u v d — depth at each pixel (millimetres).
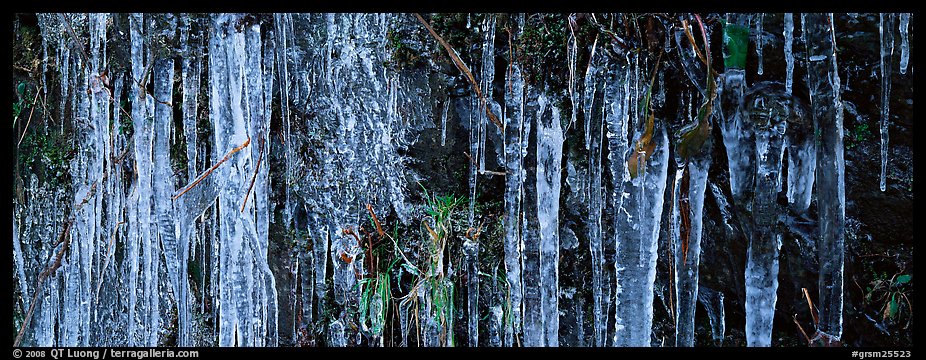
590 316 2596
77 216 3043
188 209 2721
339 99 2666
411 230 2740
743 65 2273
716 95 2305
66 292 3096
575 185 2557
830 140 2164
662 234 2477
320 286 2762
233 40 2617
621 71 2402
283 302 2805
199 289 2922
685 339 2402
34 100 3219
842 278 2160
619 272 2412
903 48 2162
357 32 2635
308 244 2766
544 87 2506
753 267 2277
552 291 2541
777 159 2234
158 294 2865
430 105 2664
